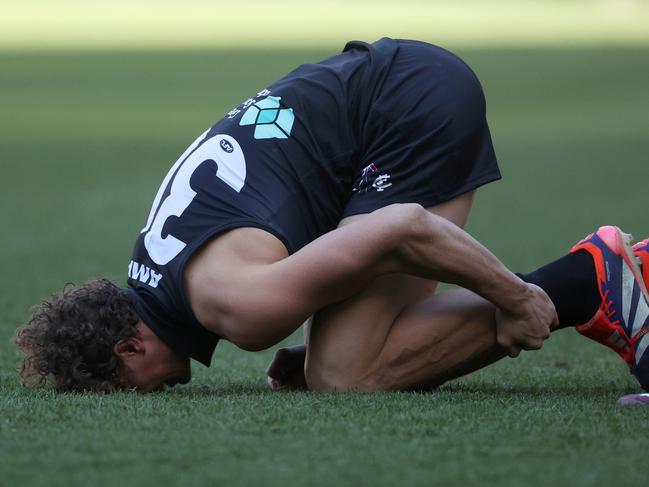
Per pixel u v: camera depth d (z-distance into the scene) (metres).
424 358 11.88
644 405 10.80
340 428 9.67
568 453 8.83
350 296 11.77
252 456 8.77
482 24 119.94
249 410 10.45
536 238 28.17
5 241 28.83
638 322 11.77
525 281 11.92
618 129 52.19
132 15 146.50
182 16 143.75
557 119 56.06
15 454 8.87
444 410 10.42
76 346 11.54
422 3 164.50
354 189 12.35
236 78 74.69
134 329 11.56
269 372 12.95
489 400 11.04
